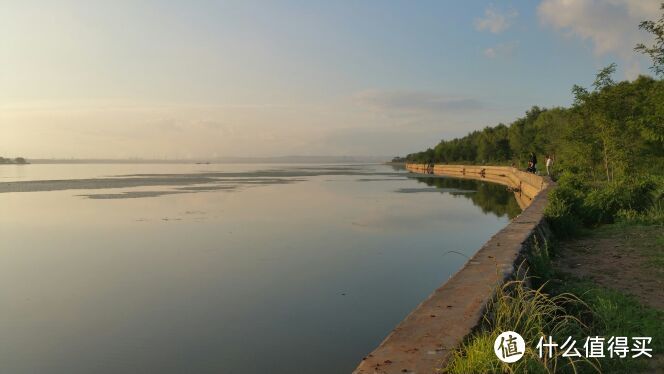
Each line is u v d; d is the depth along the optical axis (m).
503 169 55.41
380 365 3.76
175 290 11.35
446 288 5.79
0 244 17.33
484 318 4.76
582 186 18.31
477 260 7.21
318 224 21.70
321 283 11.77
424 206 28.91
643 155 20.98
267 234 19.09
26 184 51.47
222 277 12.47
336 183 54.75
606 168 22.84
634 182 14.97
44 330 8.87
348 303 10.20
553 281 7.35
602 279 7.40
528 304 4.96
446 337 4.27
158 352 7.85
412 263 13.80
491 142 73.12
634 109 20.34
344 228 20.48
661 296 6.43
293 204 30.48
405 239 17.69
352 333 8.55
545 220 11.56
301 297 10.64
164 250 16.08
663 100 13.44
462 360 3.75
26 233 19.69
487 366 3.69
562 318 5.64
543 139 46.66
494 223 21.59
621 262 8.47
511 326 4.64
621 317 5.57
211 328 8.87
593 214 13.34
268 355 7.66
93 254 15.53
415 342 4.18
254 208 28.22
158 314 9.67
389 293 10.88
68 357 7.70
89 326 9.05
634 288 6.83
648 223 12.33
